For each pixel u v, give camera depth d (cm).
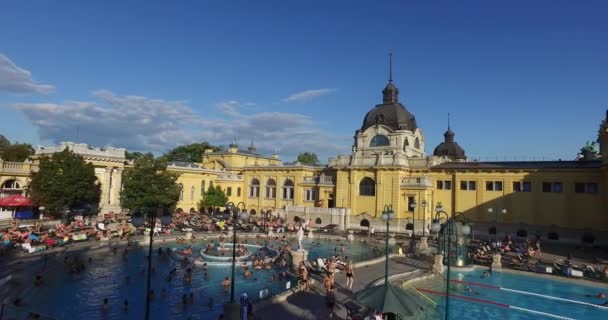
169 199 6050
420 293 3047
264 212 8638
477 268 3875
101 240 4638
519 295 3061
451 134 9175
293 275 3447
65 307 2597
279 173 8588
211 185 8275
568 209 5638
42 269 3341
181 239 5103
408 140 7412
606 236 5288
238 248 4625
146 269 3622
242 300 2186
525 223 5941
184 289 3070
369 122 7750
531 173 5962
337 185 7469
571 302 2886
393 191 6819
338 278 3303
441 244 4028
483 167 6347
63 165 5616
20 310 2308
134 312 2545
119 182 7119
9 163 6034
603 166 5116
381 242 5556
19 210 5809
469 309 2730
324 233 6281
